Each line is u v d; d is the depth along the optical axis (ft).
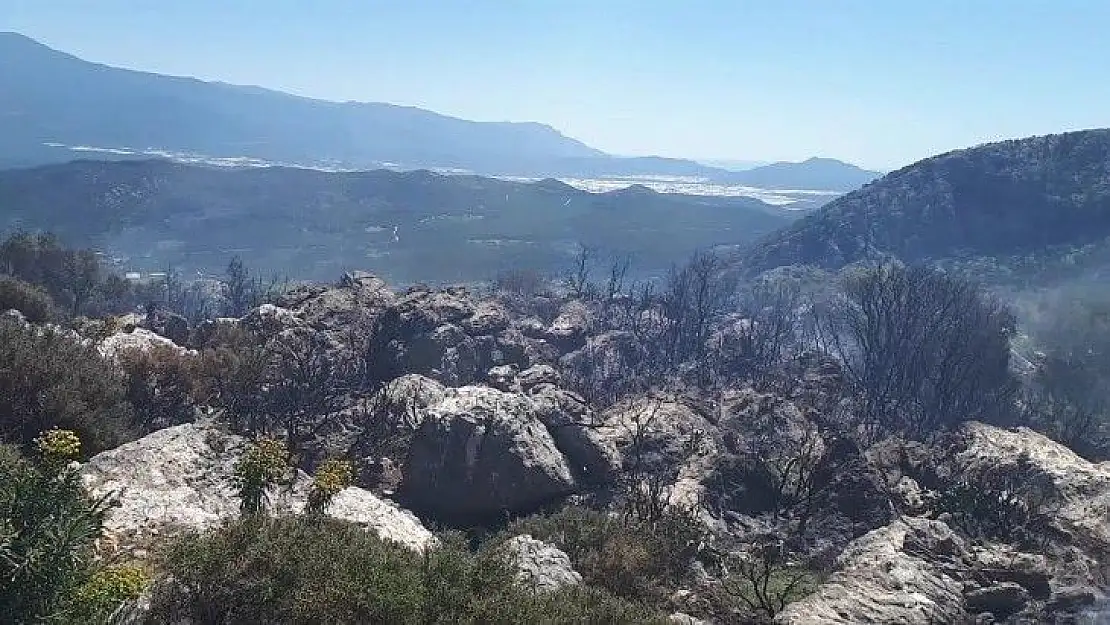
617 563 98.22
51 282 344.49
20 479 43.98
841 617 96.43
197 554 50.55
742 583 106.83
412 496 142.82
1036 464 171.73
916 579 110.83
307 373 189.26
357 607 51.24
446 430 143.64
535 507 141.59
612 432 171.01
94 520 46.65
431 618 53.31
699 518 130.00
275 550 52.75
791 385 262.06
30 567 41.14
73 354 131.03
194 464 93.76
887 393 285.43
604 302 416.05
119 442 119.34
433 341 228.84
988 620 105.70
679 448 169.89
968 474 175.22
